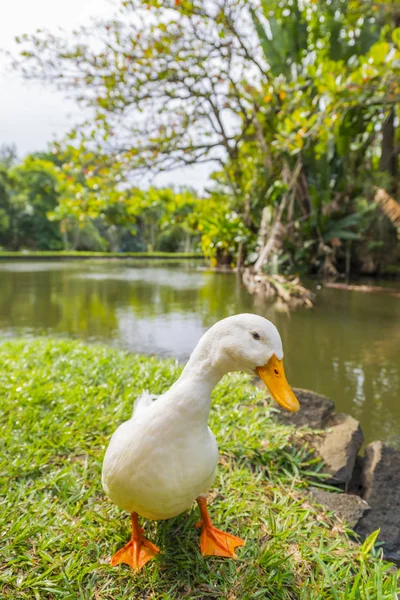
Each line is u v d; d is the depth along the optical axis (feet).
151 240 179.93
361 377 14.38
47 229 155.63
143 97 42.04
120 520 6.58
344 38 49.34
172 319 23.97
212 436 5.79
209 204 60.59
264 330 5.03
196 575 5.67
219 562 5.88
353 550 6.19
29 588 5.39
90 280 47.42
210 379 5.24
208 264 78.18
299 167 44.19
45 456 7.89
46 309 27.37
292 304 29.81
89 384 11.20
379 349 17.90
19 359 13.14
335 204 48.08
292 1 46.52
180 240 163.43
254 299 32.32
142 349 17.16
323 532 6.45
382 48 29.96
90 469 7.69
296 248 49.85
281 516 6.79
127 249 186.70
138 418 5.63
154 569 5.68
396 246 50.96
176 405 5.07
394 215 36.14
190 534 6.33
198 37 44.32
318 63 46.83
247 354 5.02
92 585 5.44
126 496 5.42
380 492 7.54
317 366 15.56
